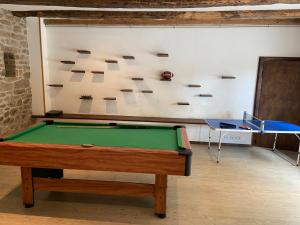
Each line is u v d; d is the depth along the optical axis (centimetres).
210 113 515
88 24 501
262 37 472
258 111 496
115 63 515
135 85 520
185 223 246
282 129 390
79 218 252
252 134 509
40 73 507
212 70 498
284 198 299
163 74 496
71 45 515
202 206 277
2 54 414
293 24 456
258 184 335
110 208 271
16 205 272
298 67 463
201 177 353
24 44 481
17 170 363
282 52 471
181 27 489
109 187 261
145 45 503
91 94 531
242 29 475
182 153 220
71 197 292
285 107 482
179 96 516
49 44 517
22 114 486
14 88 454
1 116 419
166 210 268
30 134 288
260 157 445
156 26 493
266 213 266
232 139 514
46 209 266
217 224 245
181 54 499
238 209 272
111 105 532
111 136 286
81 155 229
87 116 520
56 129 317
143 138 280
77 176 348
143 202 286
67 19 499
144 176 352
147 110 528
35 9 416
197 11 393
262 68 480
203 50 493
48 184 265
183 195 301
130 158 226
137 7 317
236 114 508
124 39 504
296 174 372
